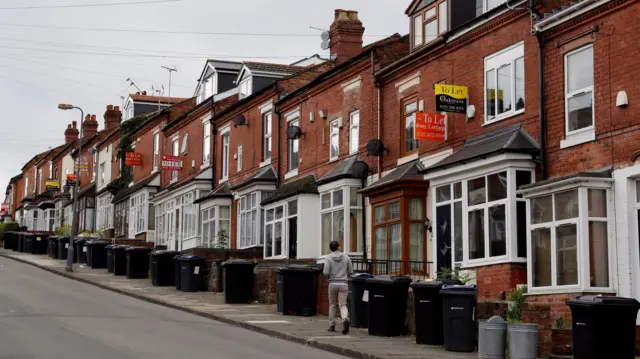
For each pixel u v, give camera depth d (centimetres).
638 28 1639
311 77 3334
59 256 4559
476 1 2297
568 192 1672
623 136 1647
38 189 8006
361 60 2677
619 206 1625
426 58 2347
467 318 1534
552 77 1858
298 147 3116
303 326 1922
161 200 4456
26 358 1372
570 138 1784
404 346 1598
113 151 5662
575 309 1331
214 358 1434
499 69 2058
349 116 2764
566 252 1672
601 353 1297
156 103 5544
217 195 3622
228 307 2342
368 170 2608
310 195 2861
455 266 2047
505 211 1866
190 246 3897
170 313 2223
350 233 2608
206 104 3984
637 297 1579
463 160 1977
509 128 1984
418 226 2283
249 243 3328
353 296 1931
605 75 1706
